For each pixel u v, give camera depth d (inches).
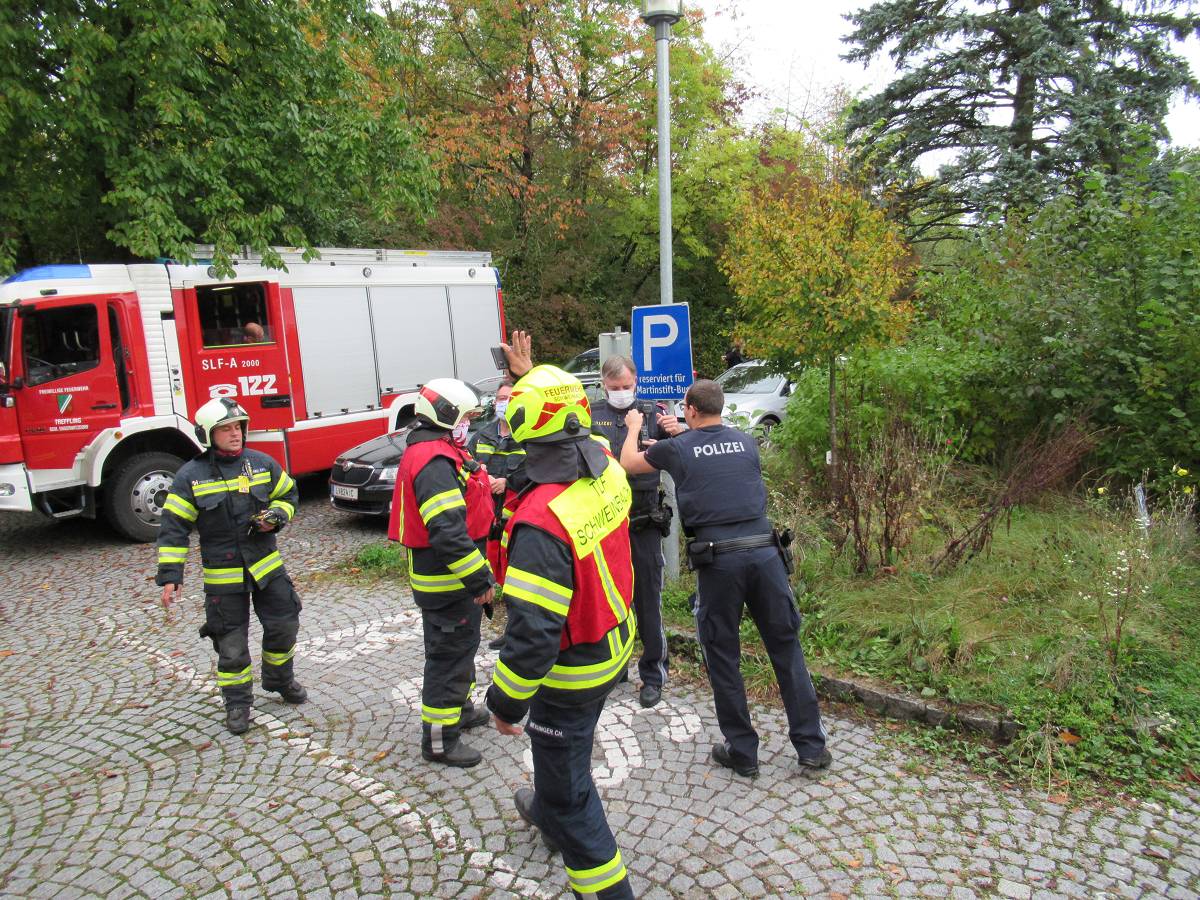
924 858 114.0
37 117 320.5
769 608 133.6
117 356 306.5
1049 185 553.6
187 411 326.3
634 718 158.9
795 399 296.2
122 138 342.0
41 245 420.2
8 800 139.6
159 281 317.7
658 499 163.5
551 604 89.7
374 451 325.1
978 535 207.2
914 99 649.0
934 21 603.2
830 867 112.6
